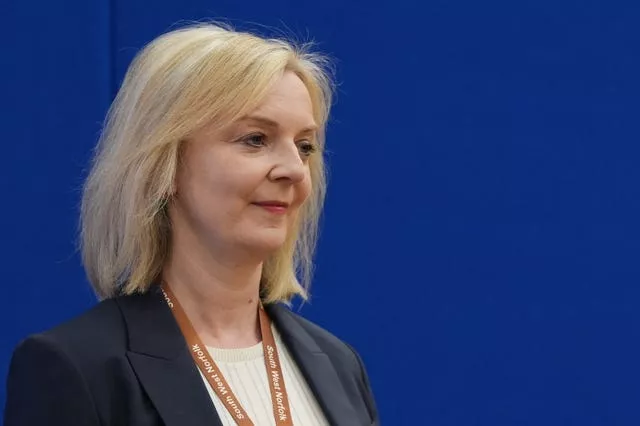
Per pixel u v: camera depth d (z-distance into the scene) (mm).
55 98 8703
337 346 5578
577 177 9617
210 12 9070
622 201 9633
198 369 4719
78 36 8805
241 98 4719
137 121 4797
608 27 9727
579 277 9562
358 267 9312
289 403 4973
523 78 9617
